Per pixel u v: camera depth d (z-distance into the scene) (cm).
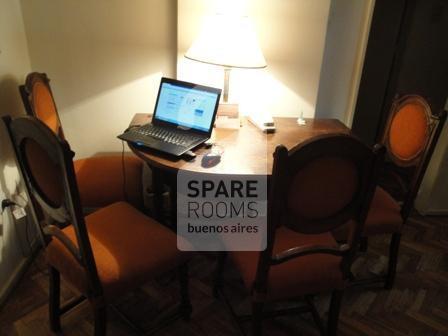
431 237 228
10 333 151
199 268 191
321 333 148
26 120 97
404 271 197
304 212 108
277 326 159
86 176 177
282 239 138
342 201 111
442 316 169
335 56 223
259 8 189
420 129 161
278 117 207
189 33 191
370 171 106
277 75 205
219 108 175
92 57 199
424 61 269
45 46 192
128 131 161
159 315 162
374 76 272
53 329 150
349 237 123
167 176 184
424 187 249
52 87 202
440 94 279
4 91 164
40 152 100
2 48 163
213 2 185
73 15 188
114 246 129
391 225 162
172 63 204
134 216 146
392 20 254
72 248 113
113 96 209
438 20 255
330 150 96
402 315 168
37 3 183
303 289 125
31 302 165
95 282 113
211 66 199
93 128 216
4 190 164
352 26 215
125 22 193
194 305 168
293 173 97
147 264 124
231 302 170
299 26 194
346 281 129
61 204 106
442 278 193
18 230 178
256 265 126
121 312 155
